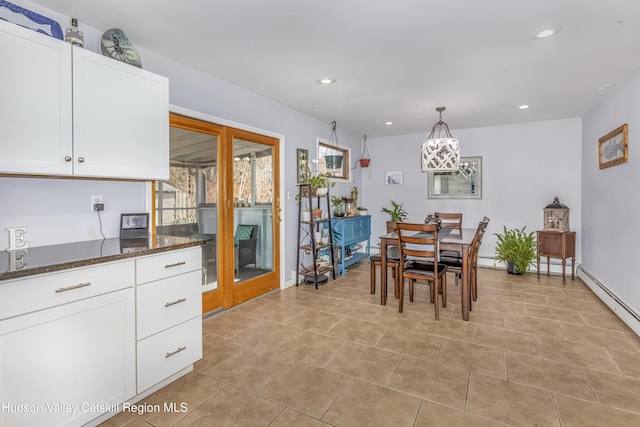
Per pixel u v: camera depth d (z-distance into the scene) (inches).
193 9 80.1
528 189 202.5
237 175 139.9
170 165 113.8
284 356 96.8
